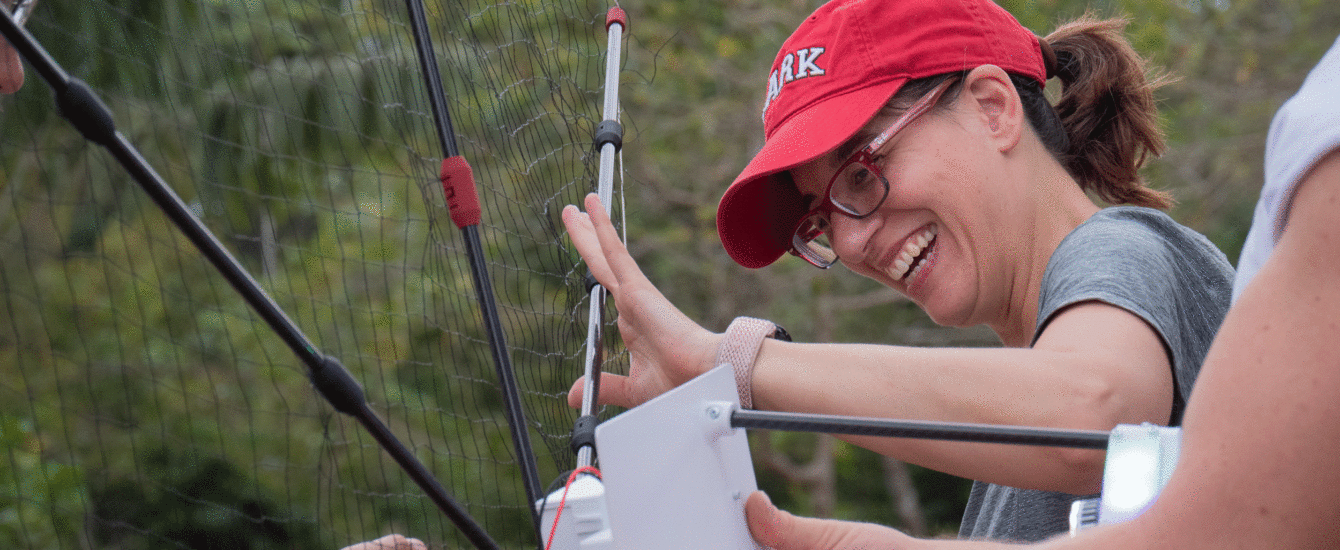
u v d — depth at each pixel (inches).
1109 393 77.7
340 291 306.8
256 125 215.8
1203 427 50.6
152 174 72.6
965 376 80.2
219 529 294.0
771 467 555.8
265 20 208.4
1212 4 501.4
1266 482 48.4
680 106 476.1
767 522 71.9
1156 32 458.9
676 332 88.8
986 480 81.0
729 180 478.0
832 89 104.1
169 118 213.6
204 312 336.2
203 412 329.7
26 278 298.7
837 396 81.5
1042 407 78.1
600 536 68.4
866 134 103.7
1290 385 48.1
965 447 80.4
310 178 248.7
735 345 85.5
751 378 84.8
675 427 67.9
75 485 248.8
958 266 102.6
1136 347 80.3
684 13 470.0
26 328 293.0
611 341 123.3
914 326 522.0
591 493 69.3
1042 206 102.3
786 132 106.2
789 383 83.7
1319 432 47.6
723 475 71.2
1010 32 105.8
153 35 212.4
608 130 103.9
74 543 234.4
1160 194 115.1
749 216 114.7
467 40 143.7
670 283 487.5
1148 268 84.8
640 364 92.4
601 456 63.0
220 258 74.8
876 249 105.3
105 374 305.7
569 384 119.7
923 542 69.5
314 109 227.5
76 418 288.8
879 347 84.4
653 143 472.1
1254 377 49.1
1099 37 113.5
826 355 84.0
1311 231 48.5
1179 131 483.5
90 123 70.1
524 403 122.1
